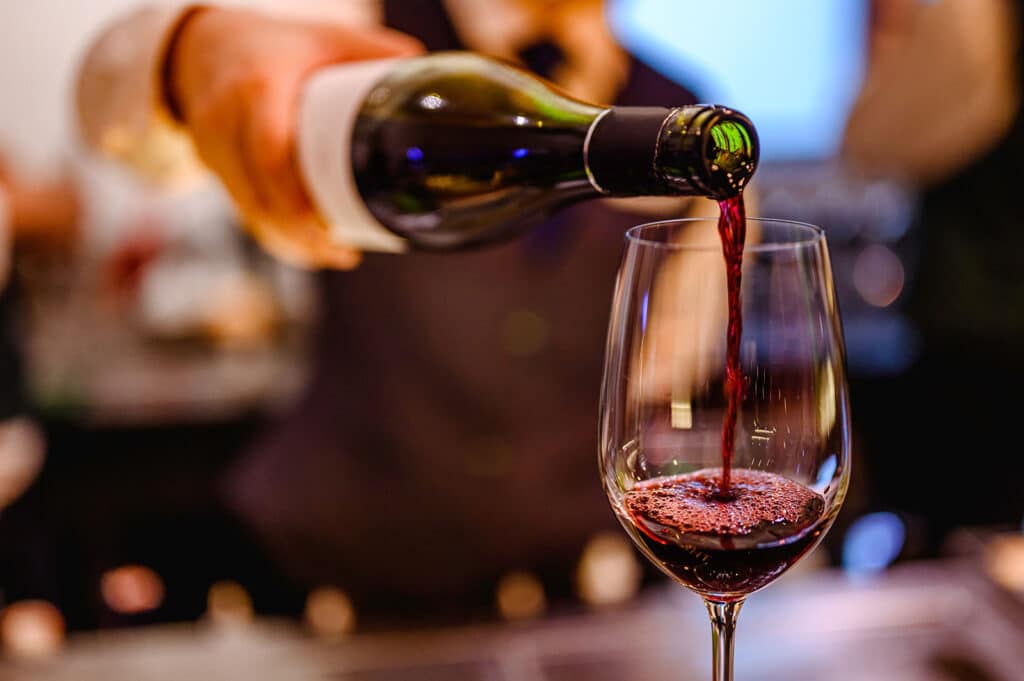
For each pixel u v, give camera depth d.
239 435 2.37
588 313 1.62
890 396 2.42
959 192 2.00
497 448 1.65
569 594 1.70
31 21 2.85
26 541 2.23
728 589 0.65
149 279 2.55
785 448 0.62
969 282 2.05
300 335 2.52
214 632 1.07
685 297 0.61
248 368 2.45
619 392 0.63
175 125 0.87
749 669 0.96
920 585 1.10
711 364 0.62
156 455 2.36
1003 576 1.10
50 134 2.89
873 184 2.69
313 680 0.96
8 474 2.00
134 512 2.37
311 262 0.90
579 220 1.59
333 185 0.75
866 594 1.09
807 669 0.96
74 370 2.35
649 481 0.63
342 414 1.68
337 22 0.86
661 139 0.57
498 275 1.59
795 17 2.89
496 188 0.77
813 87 2.93
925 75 1.89
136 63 0.83
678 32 2.95
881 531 1.96
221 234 2.62
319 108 0.76
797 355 0.61
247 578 2.28
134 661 1.00
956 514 2.35
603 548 1.63
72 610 2.23
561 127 0.72
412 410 1.64
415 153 0.75
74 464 2.31
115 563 2.32
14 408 2.02
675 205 1.36
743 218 0.60
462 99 0.77
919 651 0.98
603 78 1.47
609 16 1.51
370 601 1.72
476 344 1.61
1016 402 2.18
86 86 0.87
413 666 0.98
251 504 1.72
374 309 1.62
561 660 0.98
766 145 2.92
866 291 2.63
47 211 2.50
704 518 0.62
